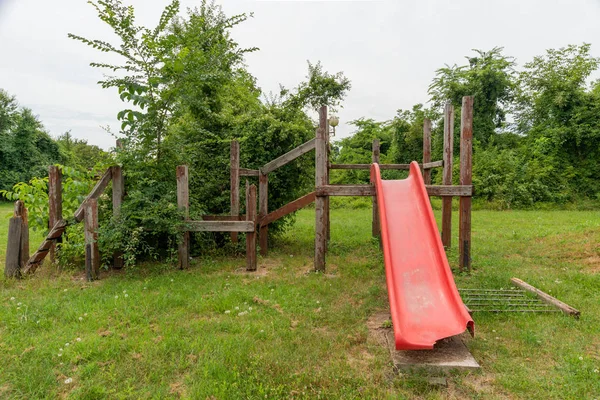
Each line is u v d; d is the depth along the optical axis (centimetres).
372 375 328
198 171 898
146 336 394
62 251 692
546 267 709
